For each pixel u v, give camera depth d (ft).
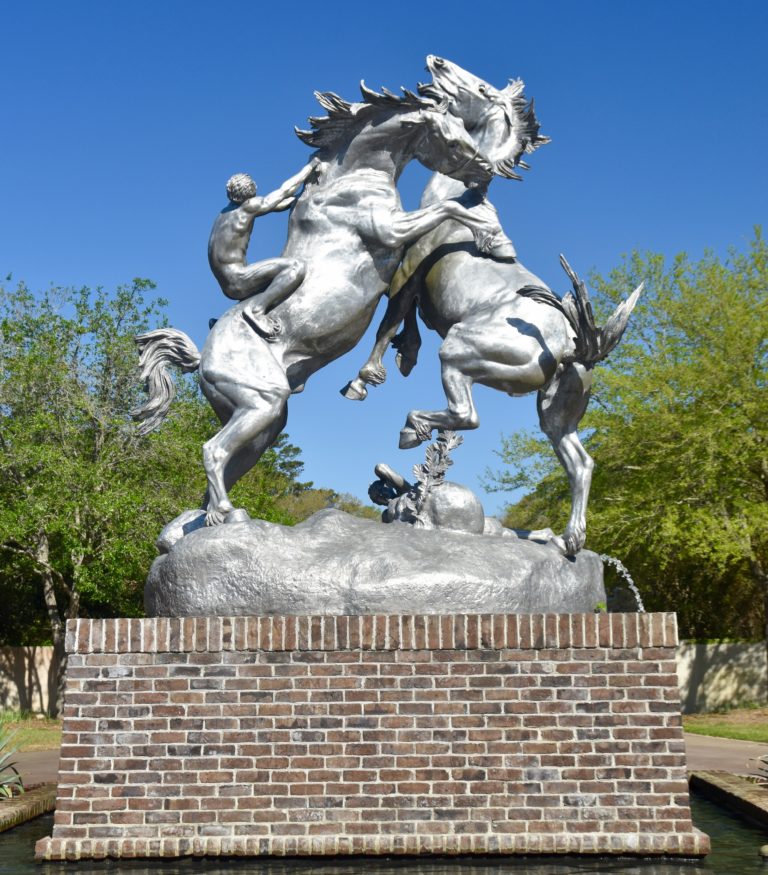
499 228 28.32
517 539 25.73
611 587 92.32
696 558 86.53
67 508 76.23
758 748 56.24
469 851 21.33
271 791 21.77
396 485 28.89
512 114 30.73
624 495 84.43
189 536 24.57
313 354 28.02
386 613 23.03
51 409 81.46
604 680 22.24
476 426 26.99
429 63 31.01
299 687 22.22
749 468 83.76
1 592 96.73
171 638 22.31
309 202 28.40
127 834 21.50
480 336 26.76
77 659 22.25
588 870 20.24
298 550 24.03
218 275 27.81
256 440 27.43
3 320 82.84
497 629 22.41
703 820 28.02
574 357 26.68
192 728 22.03
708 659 88.48
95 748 21.91
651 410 83.92
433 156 28.71
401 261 29.14
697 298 85.10
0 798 29.58
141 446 81.76
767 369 83.71
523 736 22.03
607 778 21.84
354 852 21.30
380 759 21.94
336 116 28.27
